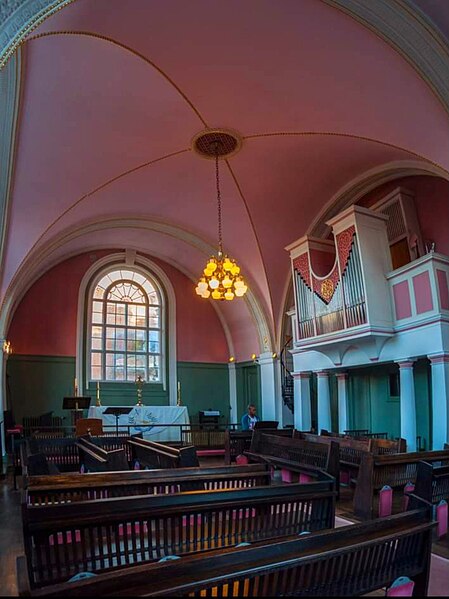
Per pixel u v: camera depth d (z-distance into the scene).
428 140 6.32
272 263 12.48
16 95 6.04
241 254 12.73
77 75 6.38
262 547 2.33
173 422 12.71
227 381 16.02
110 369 14.35
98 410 11.95
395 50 5.43
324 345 9.42
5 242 9.59
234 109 7.71
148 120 7.94
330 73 6.41
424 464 4.79
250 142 8.89
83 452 7.27
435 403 7.57
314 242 10.09
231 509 3.58
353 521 5.45
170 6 5.36
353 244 8.68
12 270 10.22
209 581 2.03
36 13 3.82
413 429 8.05
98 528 3.04
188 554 3.23
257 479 4.60
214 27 5.78
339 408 10.85
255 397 15.17
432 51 5.33
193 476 4.21
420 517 2.99
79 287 14.14
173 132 8.45
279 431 9.03
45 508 2.88
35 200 8.89
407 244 9.31
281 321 13.30
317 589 2.44
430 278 7.75
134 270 15.23
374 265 8.56
